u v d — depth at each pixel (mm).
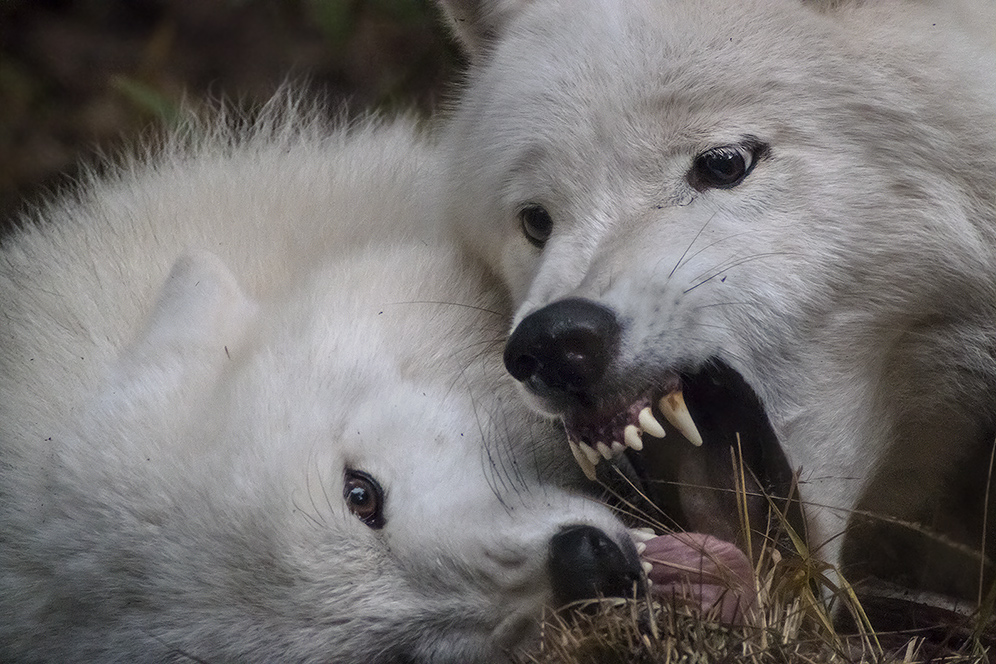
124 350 7039
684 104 6000
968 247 6199
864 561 7113
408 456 6234
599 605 5895
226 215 8203
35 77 11391
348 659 5988
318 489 6027
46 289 7895
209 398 6484
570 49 6309
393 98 10492
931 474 7035
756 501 6504
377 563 6047
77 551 6258
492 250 6992
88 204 8844
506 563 5980
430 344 6723
